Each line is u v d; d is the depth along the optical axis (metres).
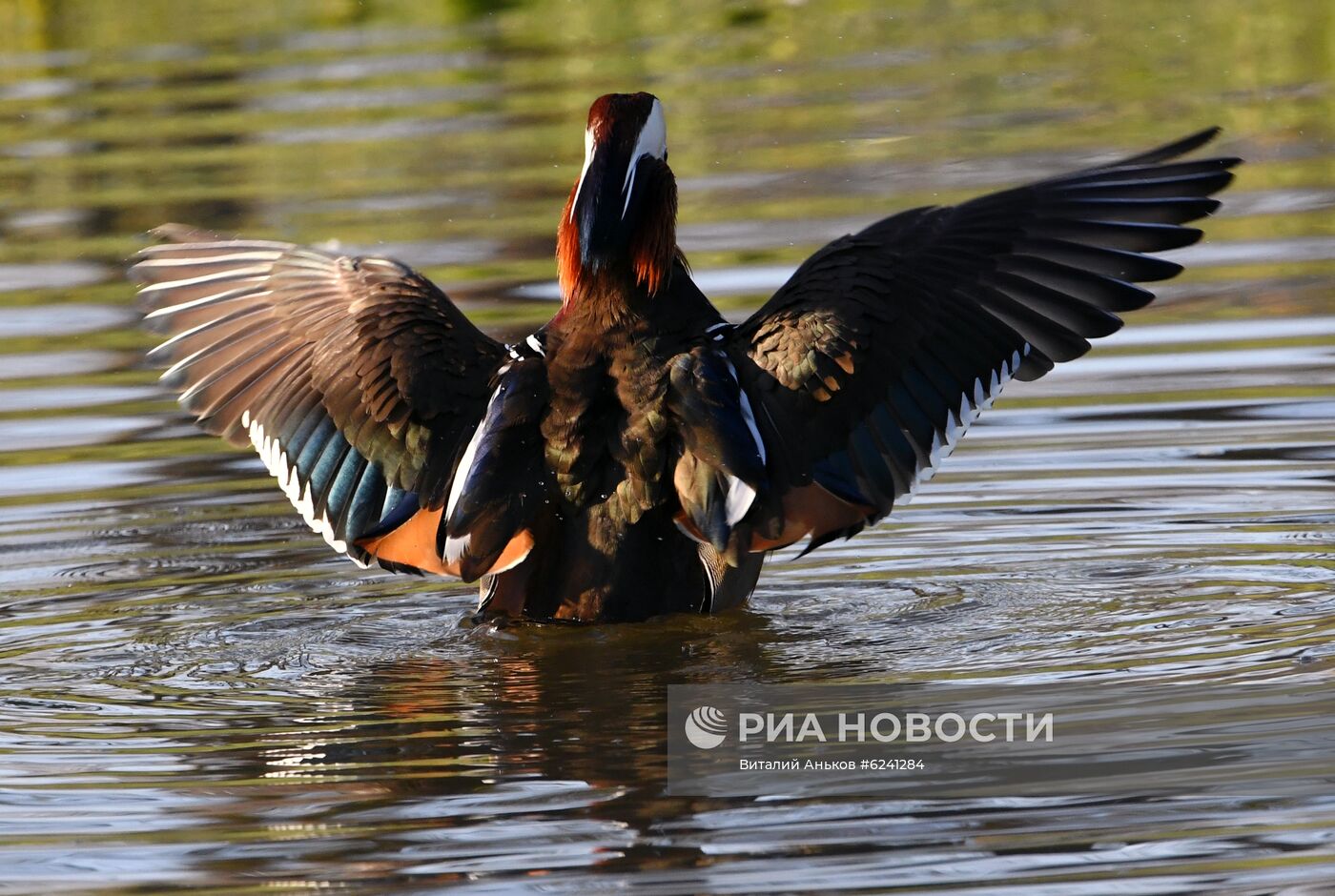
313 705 9.60
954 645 10.12
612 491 10.07
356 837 7.91
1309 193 19.88
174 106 25.70
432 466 10.26
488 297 17.73
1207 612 10.56
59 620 11.23
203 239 11.34
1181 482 13.05
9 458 14.44
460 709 9.43
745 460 9.71
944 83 25.03
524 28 29.56
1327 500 12.54
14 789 8.55
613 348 10.22
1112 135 21.72
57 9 32.53
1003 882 7.32
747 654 10.05
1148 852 7.49
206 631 10.98
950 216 10.38
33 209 21.33
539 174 21.62
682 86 25.56
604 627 10.26
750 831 7.80
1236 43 25.88
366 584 11.89
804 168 21.41
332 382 10.52
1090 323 9.98
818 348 9.93
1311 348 15.71
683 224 19.70
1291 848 7.48
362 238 19.47
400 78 26.67
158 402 15.77
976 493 13.14
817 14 29.69
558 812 8.07
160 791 8.50
